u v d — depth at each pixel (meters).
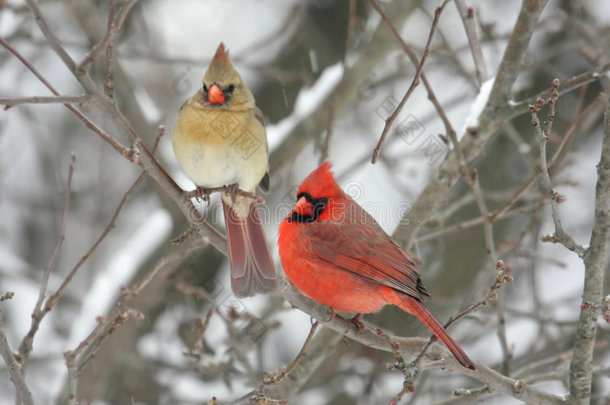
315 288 6.63
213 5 14.81
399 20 11.50
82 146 14.06
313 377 10.86
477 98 8.11
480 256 12.23
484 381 6.55
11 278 11.85
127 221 14.23
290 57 13.20
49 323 11.62
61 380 10.23
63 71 13.66
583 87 8.74
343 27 13.00
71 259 13.73
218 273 11.75
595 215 5.79
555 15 11.38
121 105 11.17
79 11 11.09
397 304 6.55
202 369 9.23
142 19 12.43
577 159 10.87
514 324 12.20
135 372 11.29
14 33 11.05
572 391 6.36
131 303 10.73
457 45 12.88
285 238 6.70
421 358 5.73
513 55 7.56
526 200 12.03
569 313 12.51
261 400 5.84
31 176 13.83
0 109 13.24
